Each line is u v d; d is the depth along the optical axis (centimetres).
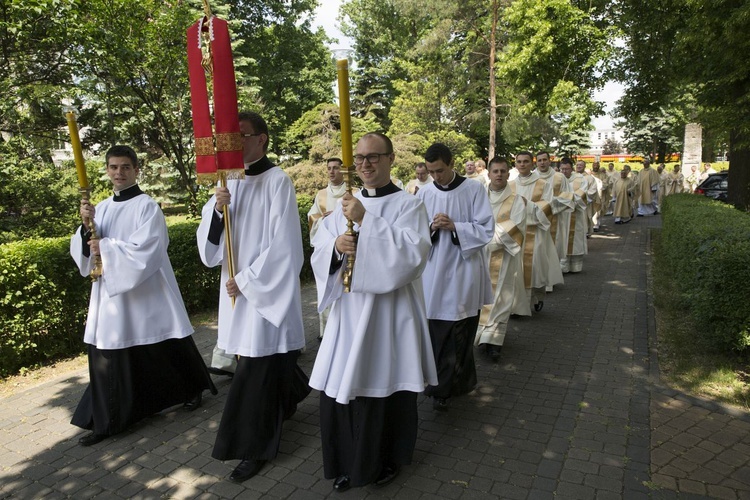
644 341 564
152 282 398
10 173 945
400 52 3033
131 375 387
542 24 1490
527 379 477
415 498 306
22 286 511
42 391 475
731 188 1046
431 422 399
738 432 369
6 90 898
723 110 797
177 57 1051
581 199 926
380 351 301
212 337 618
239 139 310
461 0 2255
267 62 2603
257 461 337
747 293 453
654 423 386
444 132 2394
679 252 656
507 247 510
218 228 346
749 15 663
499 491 311
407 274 284
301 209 927
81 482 333
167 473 341
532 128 2500
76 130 370
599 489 309
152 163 1748
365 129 2039
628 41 1421
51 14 846
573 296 781
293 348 343
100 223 398
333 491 316
